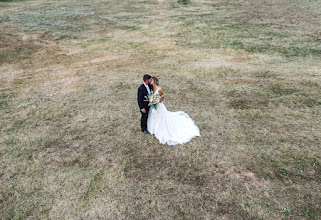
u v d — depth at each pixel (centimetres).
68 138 601
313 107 696
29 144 584
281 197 412
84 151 553
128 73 1001
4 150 566
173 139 571
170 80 920
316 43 1230
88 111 724
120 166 501
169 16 1906
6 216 402
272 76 916
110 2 2464
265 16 1762
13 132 634
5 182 472
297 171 467
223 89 830
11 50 1290
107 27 1697
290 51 1163
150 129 595
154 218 387
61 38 1491
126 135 604
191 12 1995
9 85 919
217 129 613
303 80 865
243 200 410
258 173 466
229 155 518
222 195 422
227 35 1434
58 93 846
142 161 512
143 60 1144
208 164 495
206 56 1158
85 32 1602
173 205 409
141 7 2228
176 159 514
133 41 1421
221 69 1005
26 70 1062
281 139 565
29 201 428
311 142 550
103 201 421
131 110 719
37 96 829
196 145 554
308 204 396
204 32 1508
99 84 905
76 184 461
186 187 443
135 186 450
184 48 1279
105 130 628
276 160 498
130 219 387
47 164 517
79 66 1095
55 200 428
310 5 1947
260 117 659
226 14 1877
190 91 826
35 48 1331
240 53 1176
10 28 1648
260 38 1357
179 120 602
